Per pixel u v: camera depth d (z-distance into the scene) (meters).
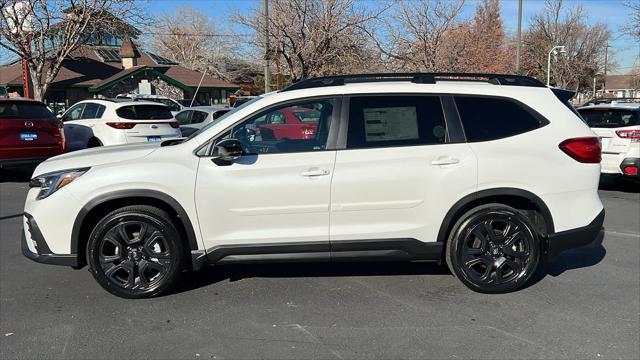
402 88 4.40
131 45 36.78
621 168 8.94
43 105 10.34
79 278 4.89
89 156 4.42
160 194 4.19
